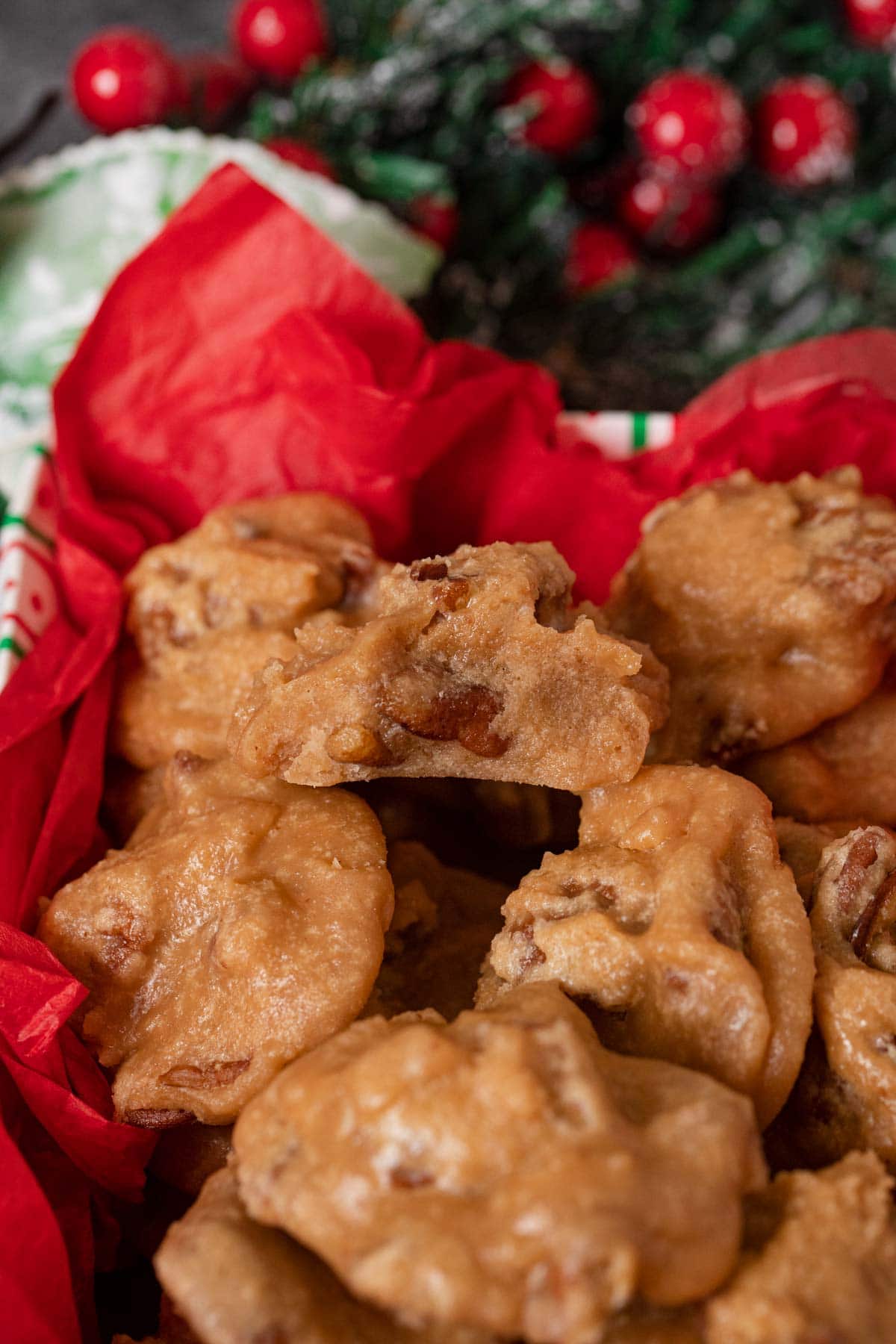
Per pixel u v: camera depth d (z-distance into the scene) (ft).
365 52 1.54
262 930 0.96
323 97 1.52
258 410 1.27
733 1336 0.83
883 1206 0.87
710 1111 0.86
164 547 1.19
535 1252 0.81
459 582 1.00
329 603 1.16
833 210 1.65
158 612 1.16
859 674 1.11
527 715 0.99
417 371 1.28
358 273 1.26
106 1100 0.99
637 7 1.56
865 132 1.71
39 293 1.46
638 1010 0.93
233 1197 0.88
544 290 1.68
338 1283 0.86
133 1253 1.02
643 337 1.61
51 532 1.23
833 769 1.12
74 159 1.48
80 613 1.20
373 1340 0.85
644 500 1.27
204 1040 0.96
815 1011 0.94
